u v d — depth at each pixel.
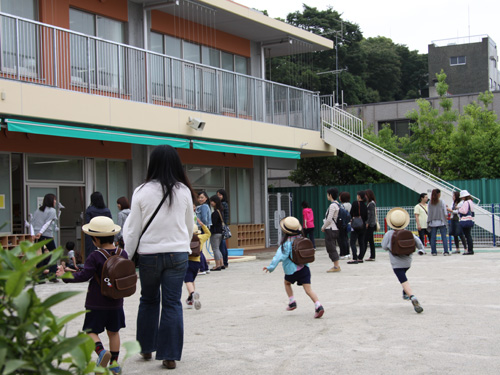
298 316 8.05
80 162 15.86
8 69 13.21
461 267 13.60
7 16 12.45
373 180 26.62
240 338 6.80
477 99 29.12
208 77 18.45
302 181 28.56
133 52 16.11
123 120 15.03
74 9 15.75
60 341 2.37
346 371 5.36
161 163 5.65
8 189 13.98
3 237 13.05
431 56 57.78
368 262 15.59
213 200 14.50
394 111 32.72
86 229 5.41
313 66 46.19
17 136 14.07
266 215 22.84
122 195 17.06
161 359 5.55
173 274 5.55
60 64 14.28
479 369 5.33
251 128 19.41
